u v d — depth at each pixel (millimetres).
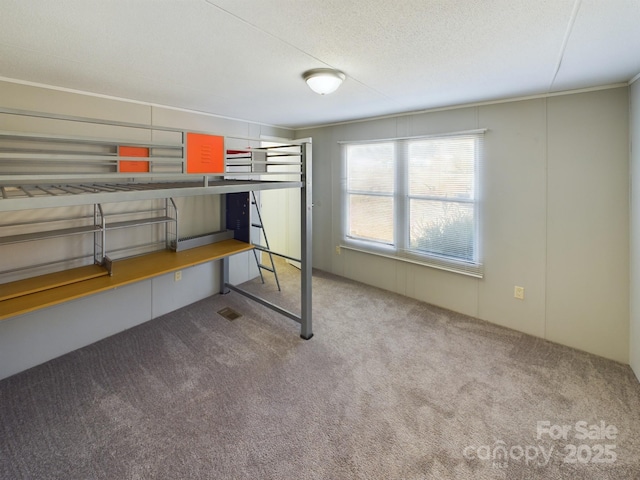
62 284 2338
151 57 1910
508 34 1604
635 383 2273
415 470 1626
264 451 1749
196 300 3793
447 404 2098
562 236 2742
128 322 3143
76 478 1593
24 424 1932
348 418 1983
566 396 2158
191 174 2082
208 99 2969
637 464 1647
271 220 5480
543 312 2902
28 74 2229
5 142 2303
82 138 1586
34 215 2486
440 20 1460
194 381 2348
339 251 4633
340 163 4434
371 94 2787
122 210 3041
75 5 1320
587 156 2564
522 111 2840
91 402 2125
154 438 1837
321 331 3100
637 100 2227
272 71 2172
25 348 2475
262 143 4387
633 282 2379
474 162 3184
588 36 1618
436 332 3062
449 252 3488
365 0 1288
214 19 1448
